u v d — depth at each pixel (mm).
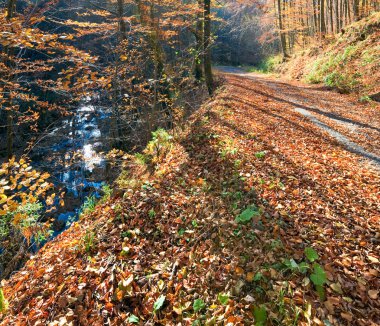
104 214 5406
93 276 3959
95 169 14641
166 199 5477
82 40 20359
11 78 8523
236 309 3242
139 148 12992
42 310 3602
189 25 17516
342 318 3102
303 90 17891
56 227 10906
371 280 3539
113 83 11805
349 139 8930
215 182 5891
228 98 13633
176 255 4258
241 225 4461
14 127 17703
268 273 3615
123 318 3391
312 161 7023
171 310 3463
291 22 34031
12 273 5789
